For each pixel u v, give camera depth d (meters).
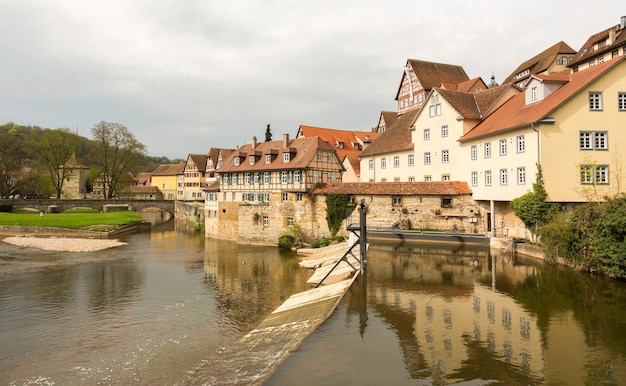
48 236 52.38
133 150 80.06
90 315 20.42
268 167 47.84
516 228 31.28
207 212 59.53
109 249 42.06
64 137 76.38
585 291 18.48
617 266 19.69
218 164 77.31
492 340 13.09
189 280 27.72
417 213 37.16
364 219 24.44
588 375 10.51
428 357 11.84
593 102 27.36
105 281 27.56
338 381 10.42
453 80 61.75
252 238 45.31
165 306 21.81
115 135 78.94
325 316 16.00
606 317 15.01
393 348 12.58
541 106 29.00
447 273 23.27
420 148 41.53
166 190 124.06
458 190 35.53
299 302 20.62
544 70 58.81
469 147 35.88
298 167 44.00
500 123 32.47
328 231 41.19
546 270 22.94
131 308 21.52
